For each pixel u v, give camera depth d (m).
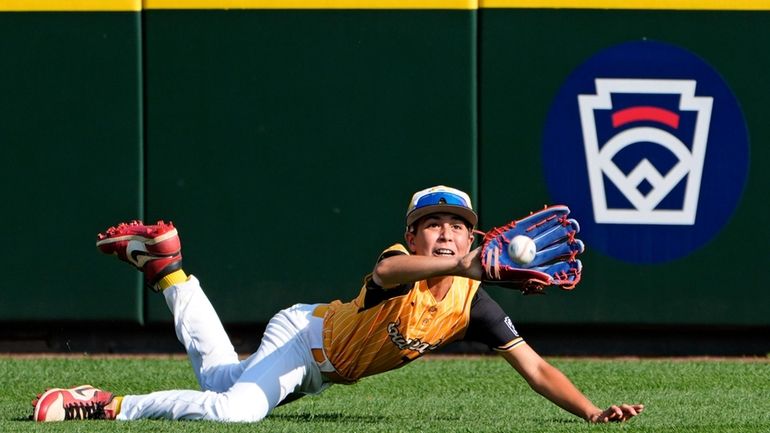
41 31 25.53
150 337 26.38
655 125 25.44
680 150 25.41
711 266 25.53
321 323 16.23
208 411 15.56
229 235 25.75
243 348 26.42
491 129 25.50
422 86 25.47
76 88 25.61
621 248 25.55
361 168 25.61
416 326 15.59
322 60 25.52
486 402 19.55
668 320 25.58
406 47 25.45
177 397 15.75
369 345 15.81
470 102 25.47
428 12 25.39
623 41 25.38
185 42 25.55
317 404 19.12
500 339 16.28
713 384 21.88
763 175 25.38
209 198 25.70
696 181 25.47
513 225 13.93
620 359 25.58
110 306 25.77
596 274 25.59
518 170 25.52
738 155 25.39
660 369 23.84
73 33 25.53
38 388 21.16
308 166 25.66
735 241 25.47
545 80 25.44
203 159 25.67
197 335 16.80
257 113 25.61
